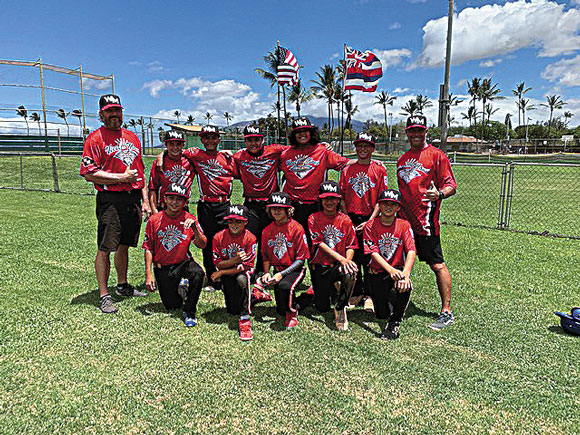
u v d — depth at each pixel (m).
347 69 9.32
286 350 3.01
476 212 9.80
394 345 3.10
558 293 4.18
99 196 3.79
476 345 3.10
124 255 4.10
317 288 3.68
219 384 2.55
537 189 14.41
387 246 3.47
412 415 2.27
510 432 2.14
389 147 38.78
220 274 3.38
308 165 4.14
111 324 3.43
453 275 4.77
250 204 4.44
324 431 2.13
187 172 4.41
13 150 22.66
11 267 4.90
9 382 2.54
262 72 32.03
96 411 2.28
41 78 22.41
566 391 2.51
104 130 3.86
